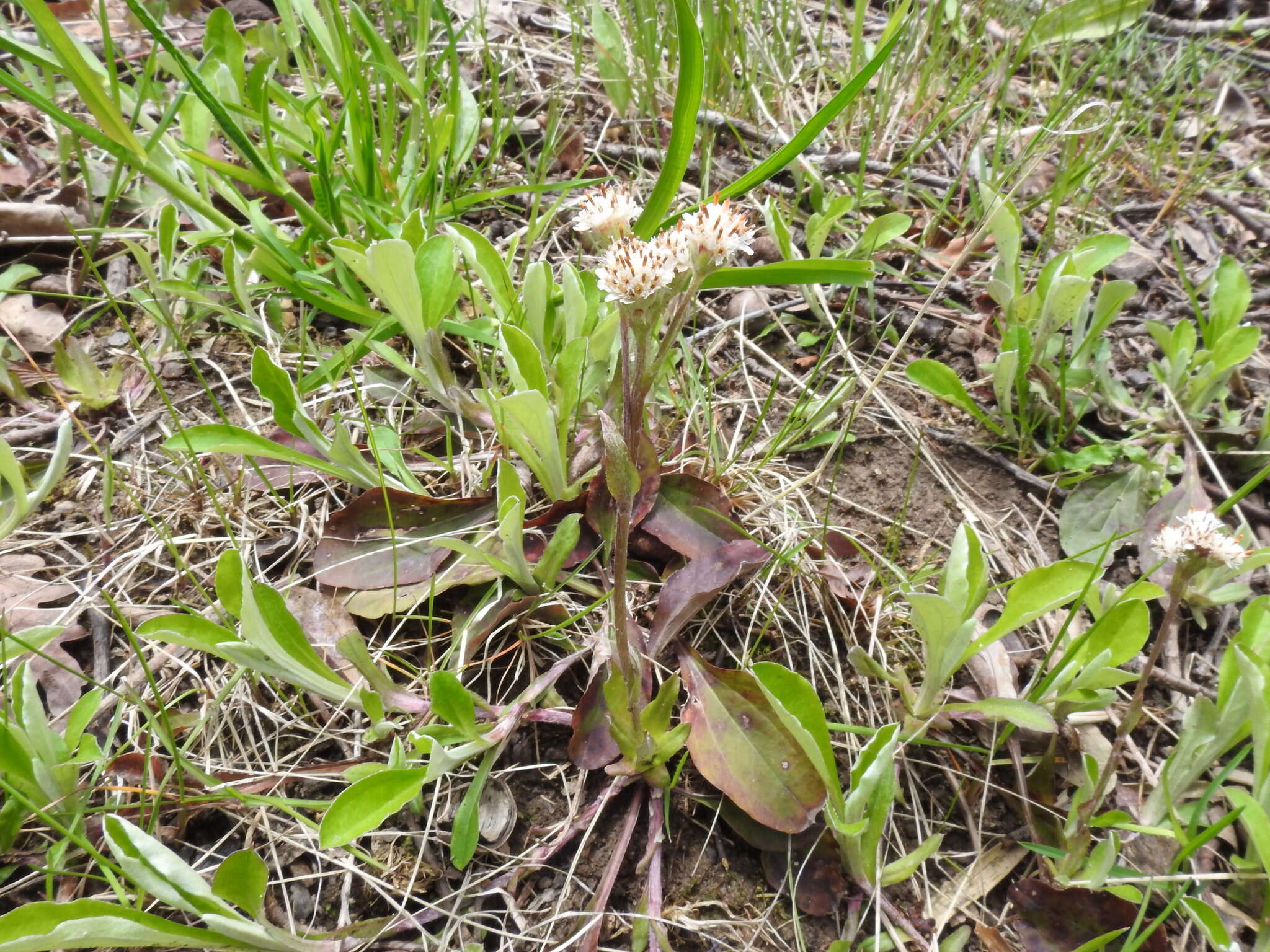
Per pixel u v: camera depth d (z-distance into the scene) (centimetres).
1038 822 18
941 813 19
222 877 15
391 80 29
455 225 23
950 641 18
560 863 18
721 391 26
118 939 14
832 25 44
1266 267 31
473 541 21
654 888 17
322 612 20
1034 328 25
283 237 26
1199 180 33
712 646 21
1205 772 19
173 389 25
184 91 24
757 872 18
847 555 22
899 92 39
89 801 18
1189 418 25
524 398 19
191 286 24
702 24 35
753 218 31
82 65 22
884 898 17
